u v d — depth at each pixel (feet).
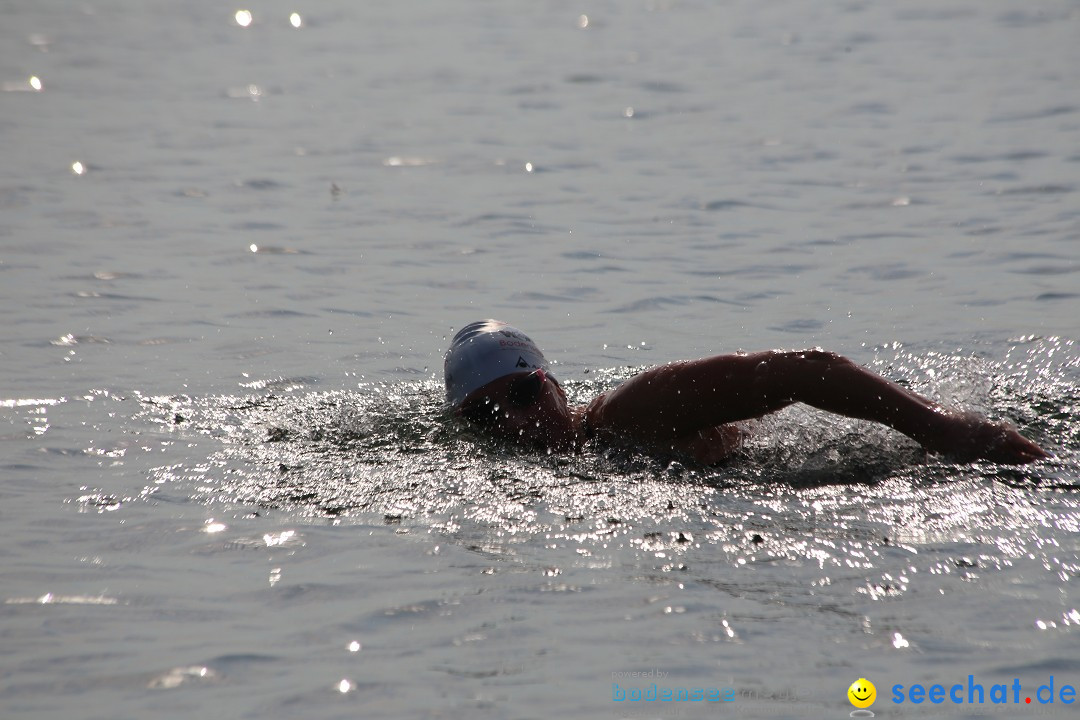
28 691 34.50
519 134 175.73
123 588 41.34
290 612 39.40
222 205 129.90
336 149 166.50
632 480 52.03
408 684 34.63
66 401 65.72
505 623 38.29
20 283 95.30
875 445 54.13
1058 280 90.84
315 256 107.04
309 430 60.70
